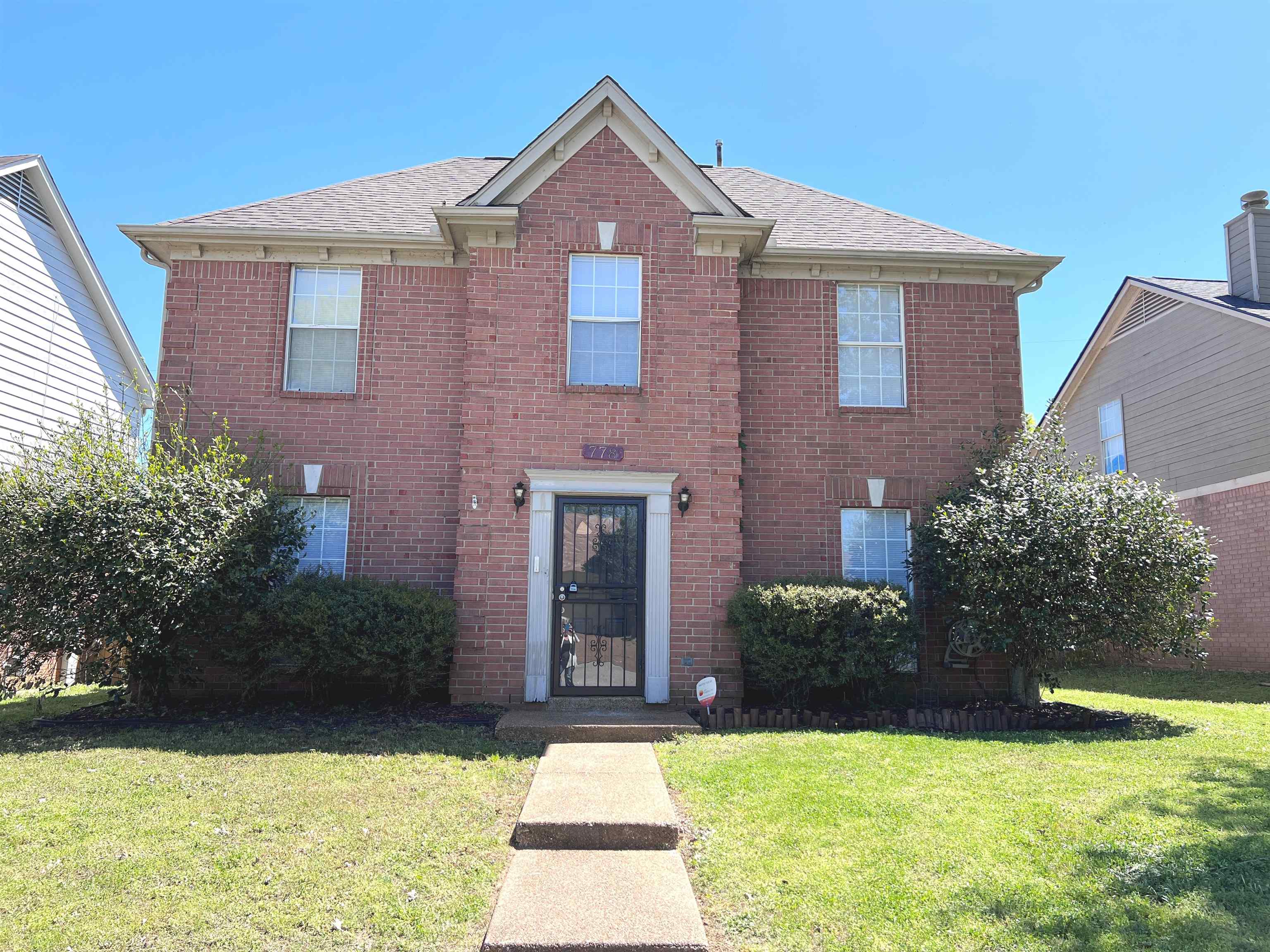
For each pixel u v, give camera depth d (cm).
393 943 404
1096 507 907
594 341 1038
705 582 987
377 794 608
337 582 945
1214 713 983
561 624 985
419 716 893
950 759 696
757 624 927
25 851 498
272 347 1078
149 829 531
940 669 1071
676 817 566
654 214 1045
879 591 956
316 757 709
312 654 891
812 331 1133
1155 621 898
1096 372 1909
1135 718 933
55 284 1421
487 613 965
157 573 846
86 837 519
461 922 427
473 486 984
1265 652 1395
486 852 514
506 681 955
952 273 1154
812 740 785
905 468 1112
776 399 1115
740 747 758
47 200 1397
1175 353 1645
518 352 1009
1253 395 1444
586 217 1038
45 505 844
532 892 461
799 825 545
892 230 1213
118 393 1609
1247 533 1440
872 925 416
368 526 1055
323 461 1062
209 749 741
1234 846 488
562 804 580
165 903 436
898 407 1127
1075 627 905
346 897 445
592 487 993
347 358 1099
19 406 1329
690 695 963
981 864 476
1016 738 804
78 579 855
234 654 900
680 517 997
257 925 416
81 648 884
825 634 900
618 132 1055
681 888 468
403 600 902
